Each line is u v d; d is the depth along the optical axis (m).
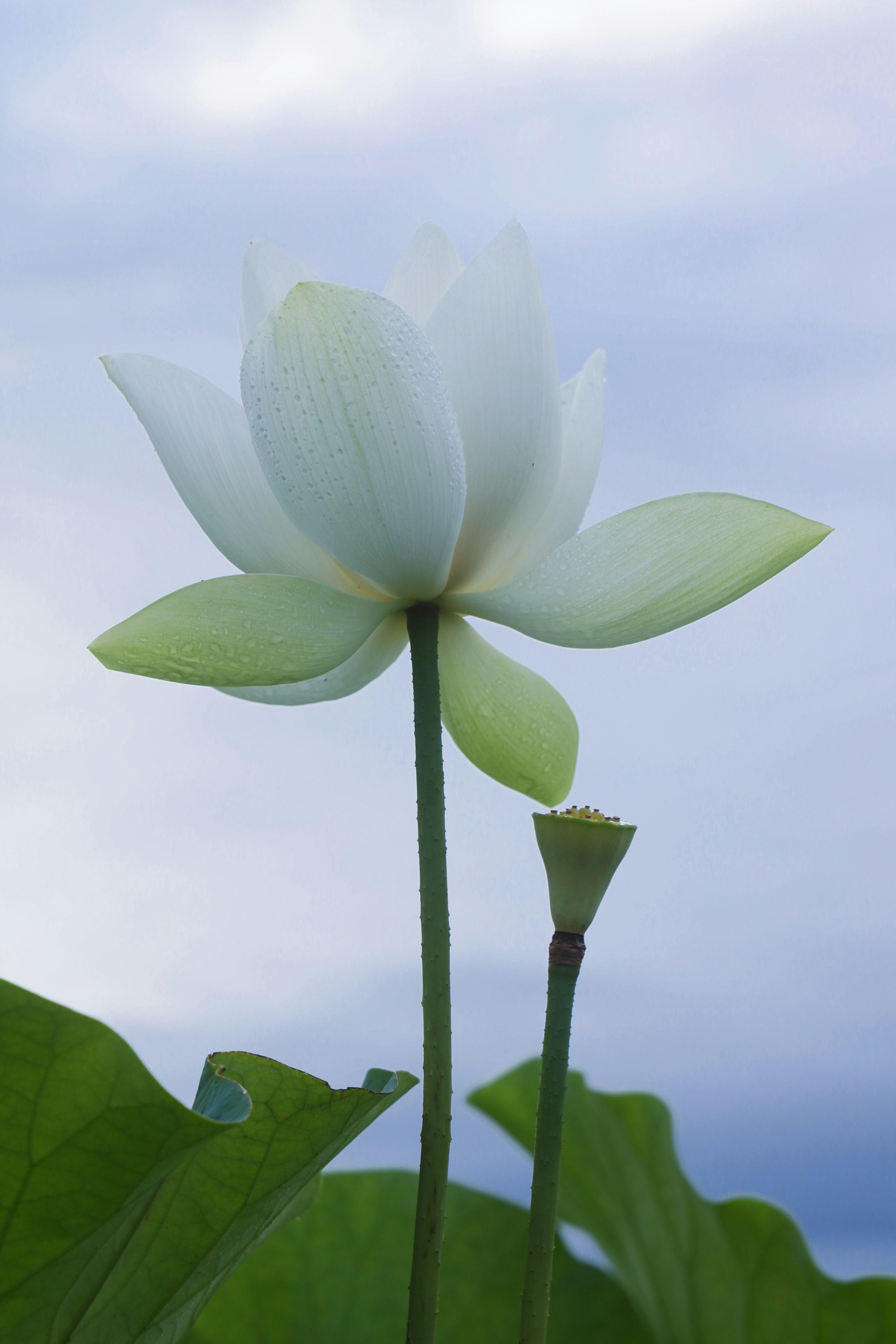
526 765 1.24
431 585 1.15
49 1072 1.00
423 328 1.18
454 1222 1.21
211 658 1.14
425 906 1.09
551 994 1.09
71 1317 1.06
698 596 1.16
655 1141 1.21
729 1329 1.18
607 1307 1.20
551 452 1.16
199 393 1.17
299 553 1.17
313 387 1.12
